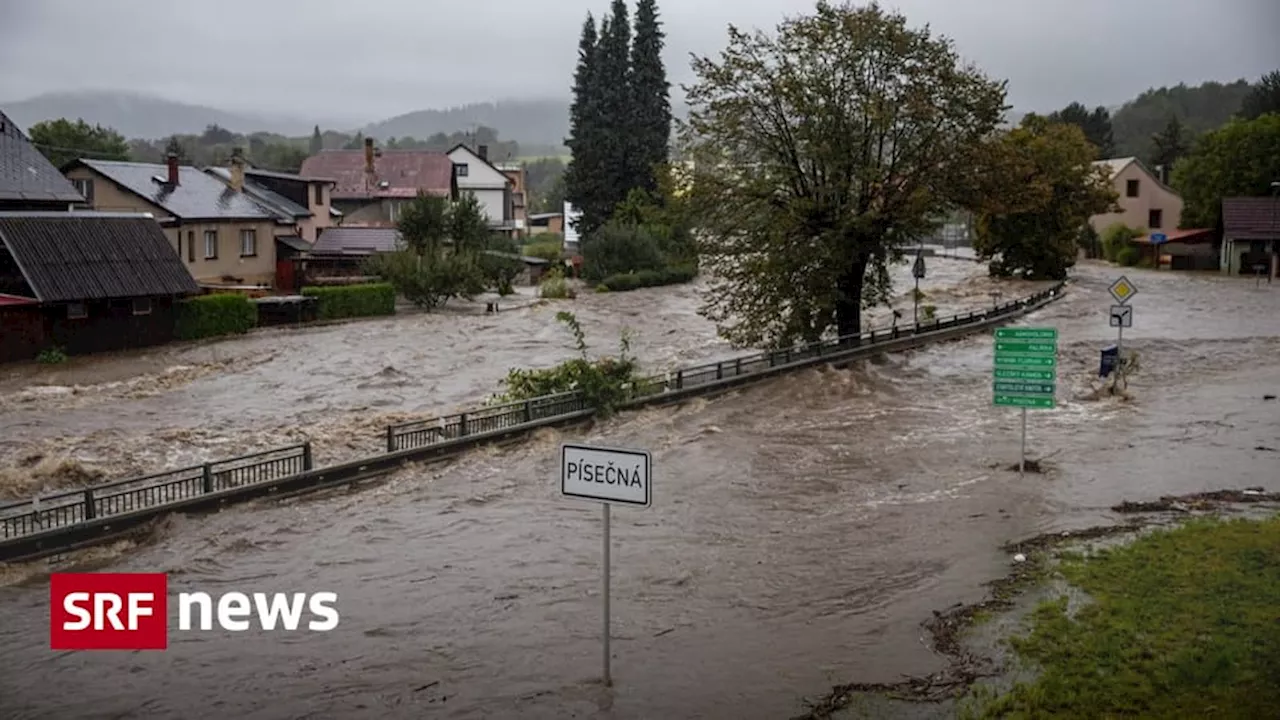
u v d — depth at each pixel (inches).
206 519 778.2
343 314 2185.0
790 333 1485.0
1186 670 460.8
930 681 490.0
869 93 1453.0
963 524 743.1
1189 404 1176.2
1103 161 4362.7
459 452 971.3
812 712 462.0
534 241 4589.1
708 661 521.3
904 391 1312.7
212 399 1309.1
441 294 2415.1
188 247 2249.0
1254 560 617.6
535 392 1121.4
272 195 2874.0
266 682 505.7
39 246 1611.7
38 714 473.7
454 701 480.7
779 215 1462.8
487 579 653.3
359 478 885.2
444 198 2751.0
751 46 1477.6
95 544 724.7
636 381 1196.5
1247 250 3218.5
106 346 1683.1
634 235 3090.6
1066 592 590.2
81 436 1096.8
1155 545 660.7
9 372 1477.6
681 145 1523.1
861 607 592.4
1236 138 3459.6
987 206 1492.4
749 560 681.0
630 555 695.7
